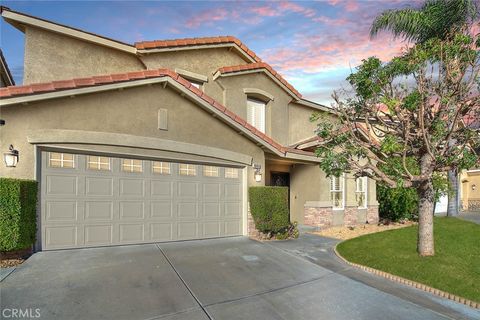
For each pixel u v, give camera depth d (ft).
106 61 41.73
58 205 27.68
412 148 29.27
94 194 29.55
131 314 16.80
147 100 32.50
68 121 27.84
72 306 17.28
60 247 27.63
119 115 30.63
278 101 55.47
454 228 42.96
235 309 18.20
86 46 40.22
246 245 34.35
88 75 40.14
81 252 27.53
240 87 50.39
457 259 27.94
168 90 34.06
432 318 18.26
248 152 40.98
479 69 27.20
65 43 38.75
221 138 38.32
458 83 26.73
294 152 45.73
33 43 36.68
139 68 44.37
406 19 35.76
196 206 36.19
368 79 28.94
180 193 35.01
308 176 52.31
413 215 61.21
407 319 17.95
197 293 20.17
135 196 31.91
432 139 27.63
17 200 23.57
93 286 20.12
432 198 29.45
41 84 25.91
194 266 25.62
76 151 28.58
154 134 32.76
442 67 28.81
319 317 17.72
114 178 30.73
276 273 25.21
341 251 33.42
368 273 26.86
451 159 26.84
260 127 53.83
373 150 32.86
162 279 22.16
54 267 23.18
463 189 97.55
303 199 52.85
